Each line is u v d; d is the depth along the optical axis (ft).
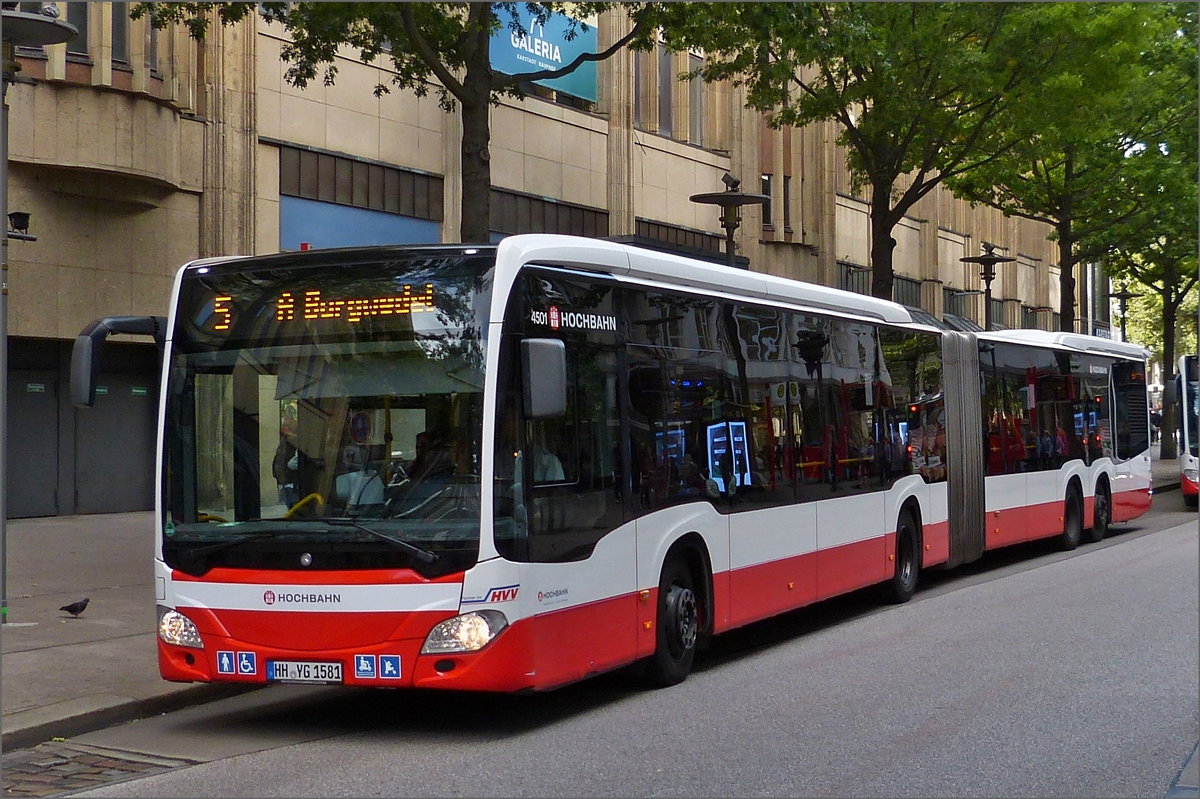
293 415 27.48
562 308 28.91
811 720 28.48
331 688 33.71
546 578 27.45
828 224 129.39
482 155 51.72
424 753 25.90
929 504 52.21
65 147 65.16
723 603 35.35
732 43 58.90
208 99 72.13
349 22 54.19
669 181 108.78
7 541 59.11
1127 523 86.94
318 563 26.61
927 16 74.90
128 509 74.02
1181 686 31.78
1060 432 68.44
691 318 34.78
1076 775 23.70
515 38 90.68
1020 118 78.95
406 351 27.09
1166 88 107.14
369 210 80.43
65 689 30.12
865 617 45.70
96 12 65.51
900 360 50.21
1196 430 92.73
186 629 27.55
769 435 38.81
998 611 45.78
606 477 30.09
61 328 66.90
